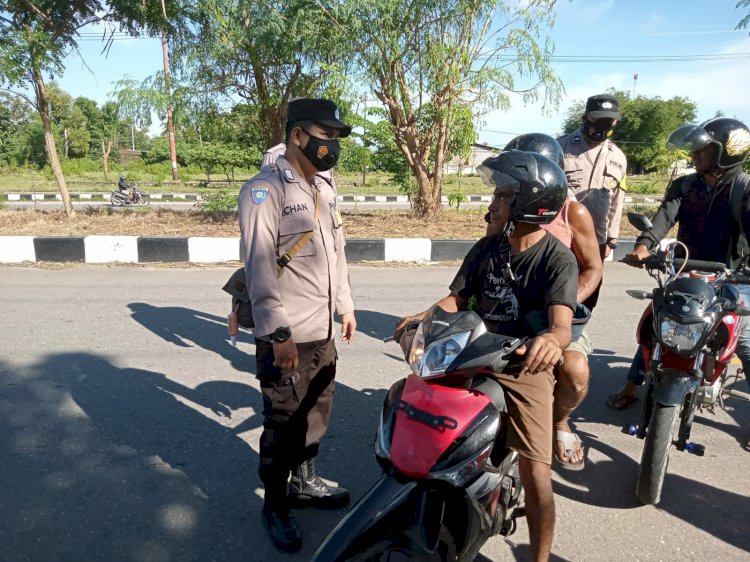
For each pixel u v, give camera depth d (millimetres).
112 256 8586
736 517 3189
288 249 2756
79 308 6465
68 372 4789
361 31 9922
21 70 10398
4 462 3500
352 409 4281
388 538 2094
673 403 3088
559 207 2527
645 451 3127
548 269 2555
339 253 3176
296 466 3055
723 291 3660
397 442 2199
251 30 10484
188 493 3252
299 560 2773
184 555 2781
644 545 2945
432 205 12180
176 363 5023
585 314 2920
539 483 2436
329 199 2961
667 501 3316
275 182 2717
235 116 12852
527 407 2451
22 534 2885
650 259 3600
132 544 2844
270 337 2639
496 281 2701
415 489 2182
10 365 4910
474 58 10852
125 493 3234
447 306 2803
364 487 3363
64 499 3168
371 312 6531
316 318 2867
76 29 11453
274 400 2816
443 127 11461
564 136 5016
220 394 4457
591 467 3646
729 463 3719
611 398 4449
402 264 8930
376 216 12727
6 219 11398
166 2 10953
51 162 11617
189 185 32906
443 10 10258
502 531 2689
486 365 2213
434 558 2129
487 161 2594
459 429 2170
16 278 7703
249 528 2986
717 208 3965
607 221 4938
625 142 38188
